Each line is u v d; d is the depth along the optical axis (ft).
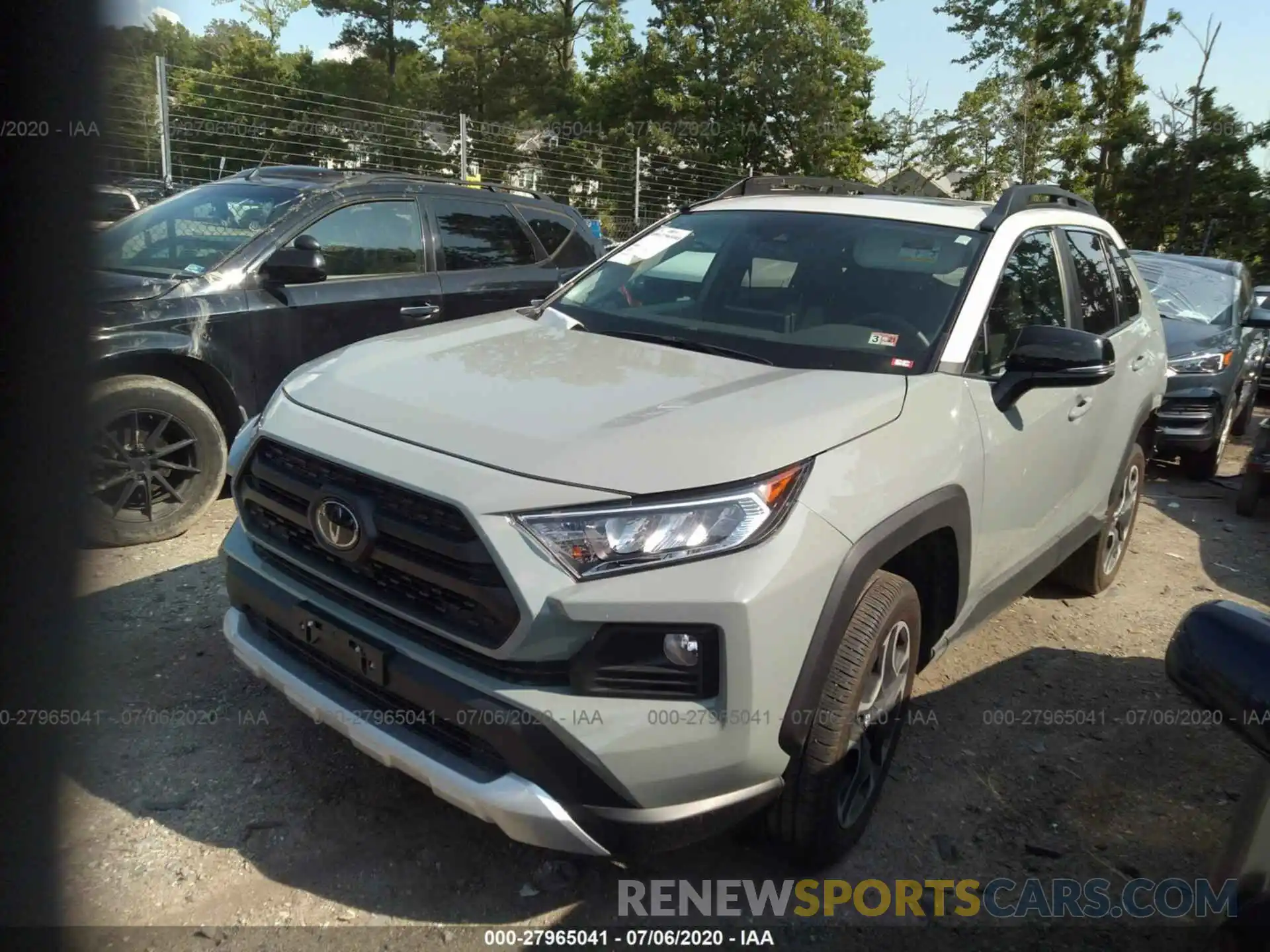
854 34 99.66
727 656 7.37
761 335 10.93
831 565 7.94
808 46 93.35
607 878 9.20
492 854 9.36
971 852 10.07
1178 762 11.98
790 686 7.82
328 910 8.54
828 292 11.34
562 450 7.75
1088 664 14.46
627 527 7.34
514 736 7.36
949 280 11.21
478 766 7.74
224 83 49.44
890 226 12.16
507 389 9.00
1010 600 12.55
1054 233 13.47
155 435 15.43
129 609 13.39
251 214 17.93
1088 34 94.63
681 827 7.64
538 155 61.31
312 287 17.76
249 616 9.62
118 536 15.25
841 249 11.93
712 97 96.84
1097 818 10.80
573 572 7.24
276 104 52.49
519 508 7.34
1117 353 14.25
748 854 9.65
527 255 22.11
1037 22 101.30
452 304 20.03
